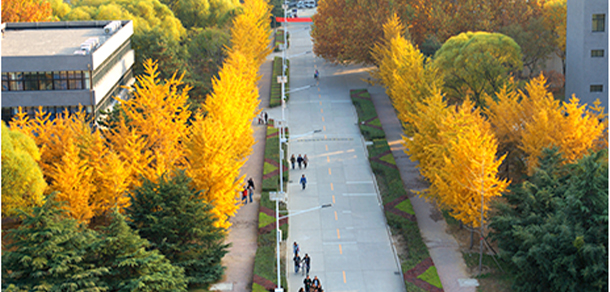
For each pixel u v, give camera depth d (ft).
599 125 199.82
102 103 245.65
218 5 460.14
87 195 172.14
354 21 348.79
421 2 352.28
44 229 135.95
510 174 229.45
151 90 208.54
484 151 164.76
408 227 198.08
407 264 177.37
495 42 272.31
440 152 186.70
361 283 172.65
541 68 351.67
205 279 164.04
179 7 453.58
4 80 229.25
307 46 475.72
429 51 338.95
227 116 225.76
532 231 153.89
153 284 142.10
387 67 297.74
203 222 165.58
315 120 314.14
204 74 333.01
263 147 278.05
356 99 337.52
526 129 214.90
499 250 178.81
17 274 132.98
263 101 348.18
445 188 178.40
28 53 240.12
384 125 303.68
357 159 263.29
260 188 234.58
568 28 282.77
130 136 185.68
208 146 178.40
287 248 191.93
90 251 142.72
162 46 292.81
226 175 181.68
